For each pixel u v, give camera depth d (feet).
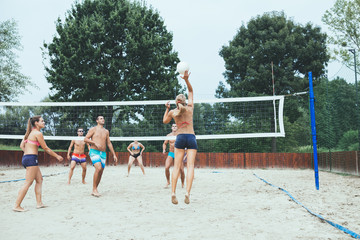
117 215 12.38
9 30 66.95
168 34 68.44
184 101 13.32
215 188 21.04
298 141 63.67
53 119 62.08
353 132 30.27
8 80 65.31
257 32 71.00
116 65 60.08
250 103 64.59
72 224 11.00
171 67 66.85
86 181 26.11
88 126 60.59
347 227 10.05
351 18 61.46
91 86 59.93
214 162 48.70
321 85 38.93
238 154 48.32
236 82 73.92
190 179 12.14
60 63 59.26
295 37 69.56
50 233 9.89
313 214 11.92
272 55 68.03
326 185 22.11
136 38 61.62
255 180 26.61
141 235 9.50
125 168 46.78
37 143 14.14
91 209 13.65
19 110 63.93
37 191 14.17
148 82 63.57
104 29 59.93
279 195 17.10
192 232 9.75
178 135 12.87
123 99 60.80
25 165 13.76
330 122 36.35
